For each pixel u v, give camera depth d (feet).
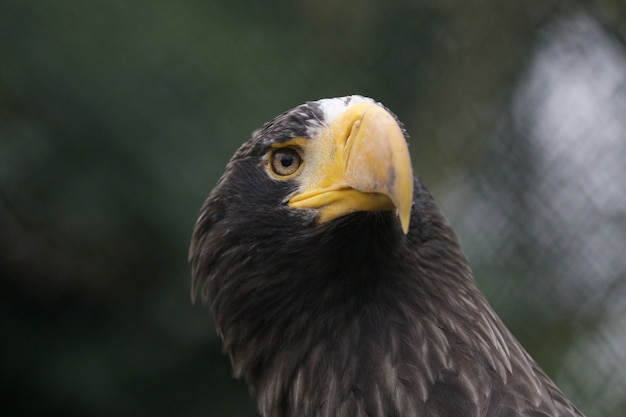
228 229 19.62
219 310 20.02
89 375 38.78
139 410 38.83
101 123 35.68
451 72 38.24
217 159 35.73
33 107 35.70
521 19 37.88
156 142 35.63
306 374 18.80
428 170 37.37
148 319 38.50
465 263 19.67
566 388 34.86
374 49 38.55
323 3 38.68
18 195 36.17
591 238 35.94
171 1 36.99
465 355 17.98
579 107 36.83
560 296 35.55
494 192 36.60
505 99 37.47
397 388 17.79
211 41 36.83
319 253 18.62
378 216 18.08
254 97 36.65
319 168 18.70
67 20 35.94
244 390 38.55
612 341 35.40
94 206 35.78
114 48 36.01
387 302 18.54
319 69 37.99
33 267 38.37
